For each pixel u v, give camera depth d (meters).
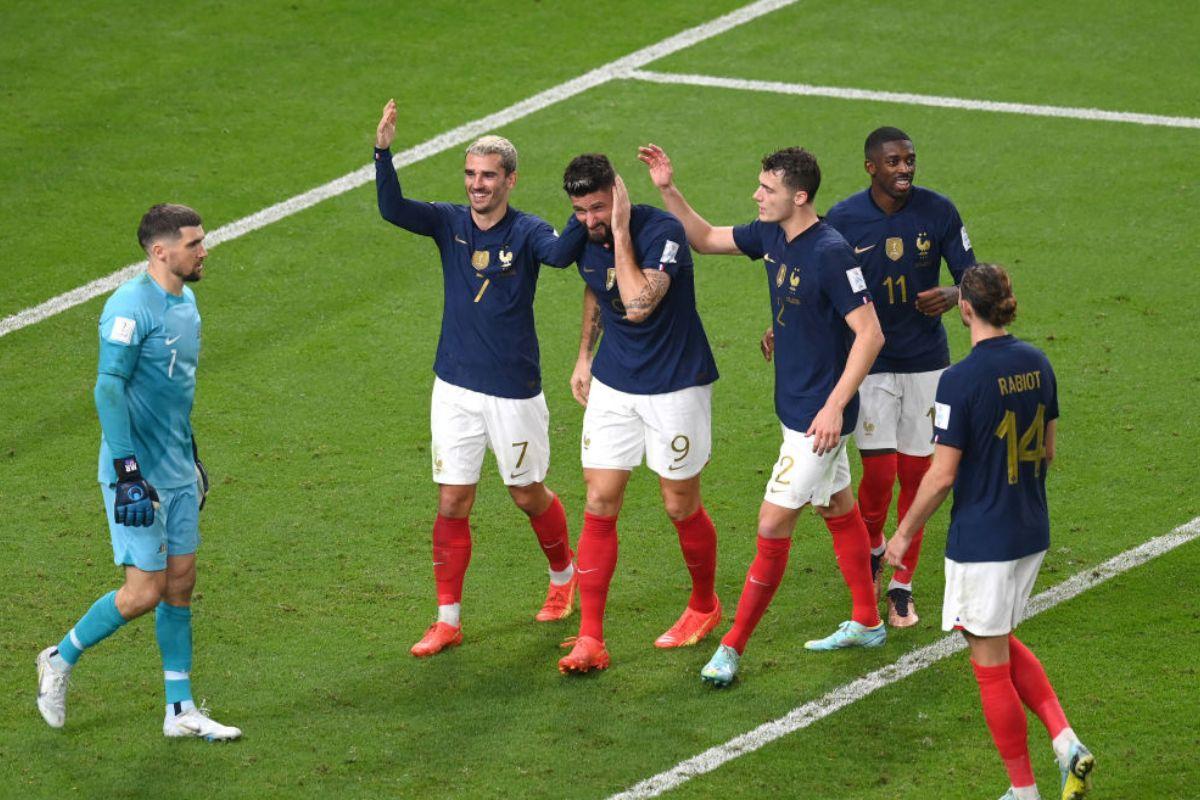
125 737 23.59
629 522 30.27
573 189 23.95
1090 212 41.94
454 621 26.20
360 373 35.53
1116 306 37.41
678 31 53.34
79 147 45.34
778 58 51.50
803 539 29.72
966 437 21.12
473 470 26.02
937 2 55.03
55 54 50.59
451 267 25.70
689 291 25.00
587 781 22.50
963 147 45.69
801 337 24.23
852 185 43.62
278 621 26.95
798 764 22.88
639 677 25.31
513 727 23.89
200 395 34.66
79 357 36.16
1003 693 21.30
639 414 25.09
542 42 52.50
